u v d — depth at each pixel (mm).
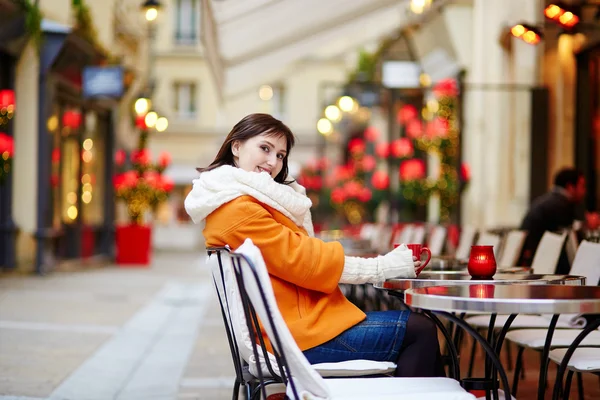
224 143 3789
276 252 3400
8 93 10891
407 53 20734
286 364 2930
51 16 15547
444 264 4988
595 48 9883
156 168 20016
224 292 3445
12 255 14648
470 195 15438
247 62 15219
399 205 15859
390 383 3146
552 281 3650
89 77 15766
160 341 8109
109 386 5902
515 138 12281
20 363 6652
